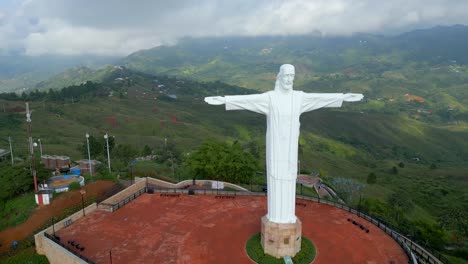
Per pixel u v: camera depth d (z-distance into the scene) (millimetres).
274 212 31688
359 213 43094
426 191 105125
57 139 114812
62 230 38719
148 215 43000
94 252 33906
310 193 68812
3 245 38625
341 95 29812
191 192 50438
